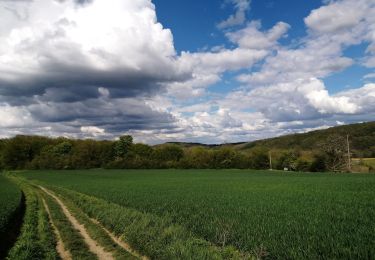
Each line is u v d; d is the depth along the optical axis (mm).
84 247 16672
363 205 24391
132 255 15164
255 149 127188
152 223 18312
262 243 13523
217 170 116438
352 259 11461
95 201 30625
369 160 106812
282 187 44188
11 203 26922
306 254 12055
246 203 27094
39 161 130375
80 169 130375
